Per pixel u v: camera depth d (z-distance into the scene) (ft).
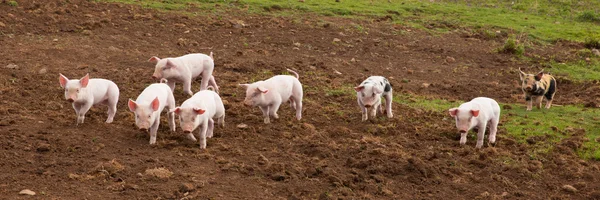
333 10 88.89
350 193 36.45
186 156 39.83
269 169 38.40
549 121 51.16
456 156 43.19
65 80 42.96
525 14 99.19
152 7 80.18
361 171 39.24
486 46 79.36
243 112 49.34
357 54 71.72
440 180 39.09
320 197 35.50
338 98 55.01
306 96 55.06
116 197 33.99
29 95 50.49
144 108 39.99
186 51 66.69
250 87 45.34
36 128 42.73
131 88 53.98
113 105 45.06
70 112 47.19
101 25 70.64
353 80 61.21
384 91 48.75
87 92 43.32
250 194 35.40
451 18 92.22
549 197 38.17
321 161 40.45
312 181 37.47
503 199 37.42
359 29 80.18
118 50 64.13
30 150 39.14
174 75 49.75
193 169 37.93
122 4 79.46
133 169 37.27
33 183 34.91
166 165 38.11
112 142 41.24
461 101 57.47
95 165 37.45
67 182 35.29
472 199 37.27
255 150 41.88
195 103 40.75
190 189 35.09
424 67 69.36
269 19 80.53
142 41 68.08
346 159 41.19
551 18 97.86
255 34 74.33
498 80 67.05
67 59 60.34
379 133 46.93
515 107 56.18
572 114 54.03
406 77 65.26
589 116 53.31
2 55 59.31
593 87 63.98
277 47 70.95
